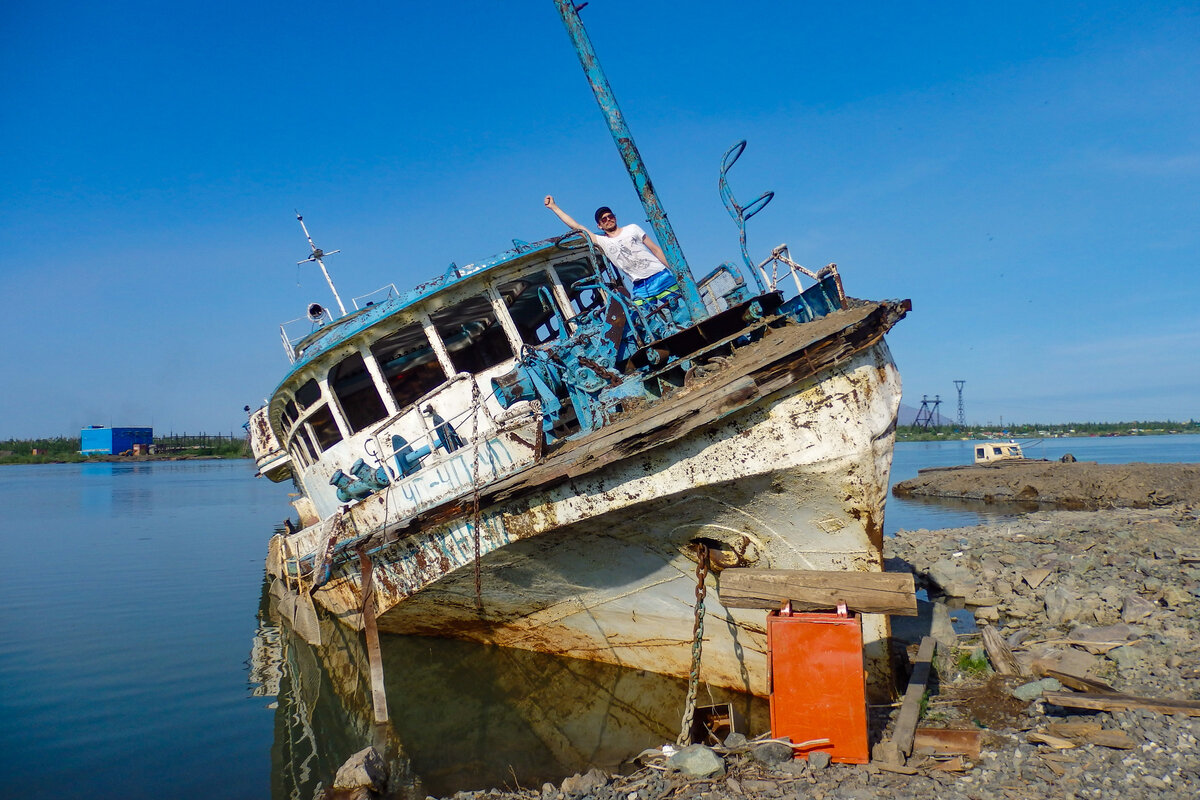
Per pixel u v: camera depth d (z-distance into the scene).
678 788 5.20
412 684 9.42
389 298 9.45
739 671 7.79
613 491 6.79
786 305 7.40
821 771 5.17
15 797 6.54
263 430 19.62
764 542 6.78
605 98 7.86
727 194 7.92
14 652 11.39
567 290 10.73
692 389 6.58
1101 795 4.52
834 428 6.02
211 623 13.42
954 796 4.67
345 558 9.82
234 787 6.77
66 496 45.44
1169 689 6.12
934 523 23.66
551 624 8.93
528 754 7.12
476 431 8.30
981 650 7.55
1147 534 13.82
